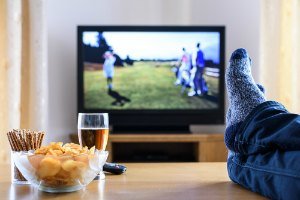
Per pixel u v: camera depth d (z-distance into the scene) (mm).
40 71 2666
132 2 2947
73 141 2598
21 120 2686
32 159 771
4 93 2609
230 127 866
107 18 2934
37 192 790
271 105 801
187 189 813
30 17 2666
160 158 2682
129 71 2771
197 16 2953
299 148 667
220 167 1134
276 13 2801
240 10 2941
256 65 2926
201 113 2779
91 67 2754
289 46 2807
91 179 804
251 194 769
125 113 2775
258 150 767
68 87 2887
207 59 2773
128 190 800
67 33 2893
